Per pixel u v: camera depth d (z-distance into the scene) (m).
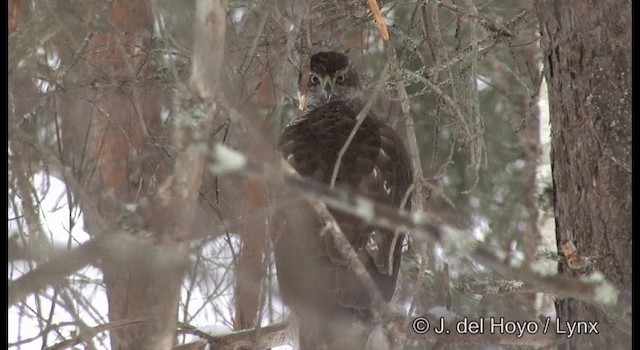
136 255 8.66
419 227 7.68
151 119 11.98
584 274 9.68
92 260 8.59
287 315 11.63
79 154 11.34
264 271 9.49
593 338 10.02
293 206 11.05
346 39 15.14
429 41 11.27
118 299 11.39
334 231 9.11
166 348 9.38
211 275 10.93
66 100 11.23
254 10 11.77
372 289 9.42
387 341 11.03
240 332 11.34
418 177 9.25
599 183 9.68
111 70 11.76
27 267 9.43
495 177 17.47
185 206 8.42
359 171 12.38
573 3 9.79
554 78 10.08
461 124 10.55
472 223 16.78
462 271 13.41
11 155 9.51
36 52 10.28
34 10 10.22
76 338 10.27
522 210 17.27
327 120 13.14
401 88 9.69
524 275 8.16
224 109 8.82
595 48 9.66
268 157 8.58
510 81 16.80
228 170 7.45
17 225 9.59
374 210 7.55
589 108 9.69
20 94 10.36
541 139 16.97
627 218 9.54
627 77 9.54
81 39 10.97
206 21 8.09
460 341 11.00
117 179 11.71
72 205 10.12
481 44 11.44
